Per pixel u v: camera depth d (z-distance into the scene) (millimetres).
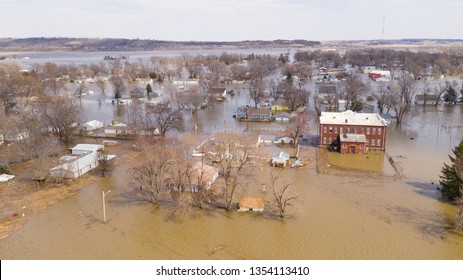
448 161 82688
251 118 127062
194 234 53438
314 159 84812
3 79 151500
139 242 51469
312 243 50969
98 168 79000
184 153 81750
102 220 57344
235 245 50750
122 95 178000
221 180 71312
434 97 147500
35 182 71812
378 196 65125
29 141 86125
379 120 92062
